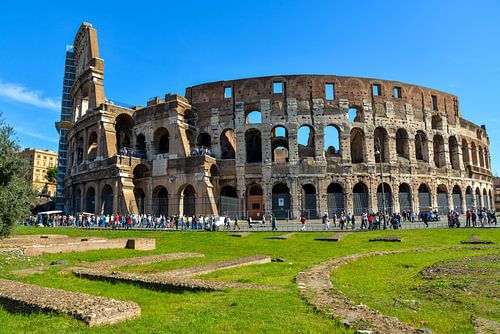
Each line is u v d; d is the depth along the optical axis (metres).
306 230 47.41
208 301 11.87
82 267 19.22
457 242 32.44
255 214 70.25
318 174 69.06
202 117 75.12
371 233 40.38
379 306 12.06
